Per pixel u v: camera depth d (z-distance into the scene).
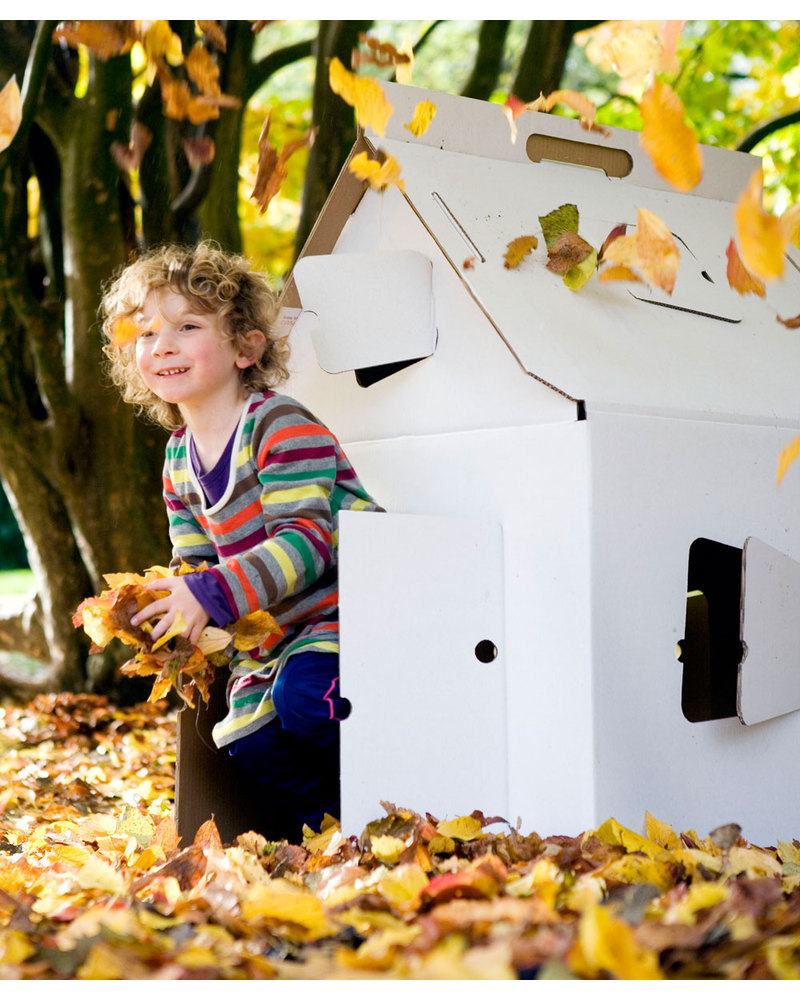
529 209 2.20
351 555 1.80
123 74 4.07
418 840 1.69
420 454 2.07
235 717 2.03
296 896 1.33
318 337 2.21
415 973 1.06
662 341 2.06
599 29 1.44
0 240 4.30
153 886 1.54
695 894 1.32
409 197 2.10
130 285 2.13
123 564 4.46
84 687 4.61
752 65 6.08
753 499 1.99
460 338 2.02
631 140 2.50
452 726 1.86
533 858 1.68
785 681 1.99
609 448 1.80
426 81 7.74
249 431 2.03
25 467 4.52
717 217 2.54
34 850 2.03
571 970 1.07
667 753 1.84
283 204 6.79
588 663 1.76
